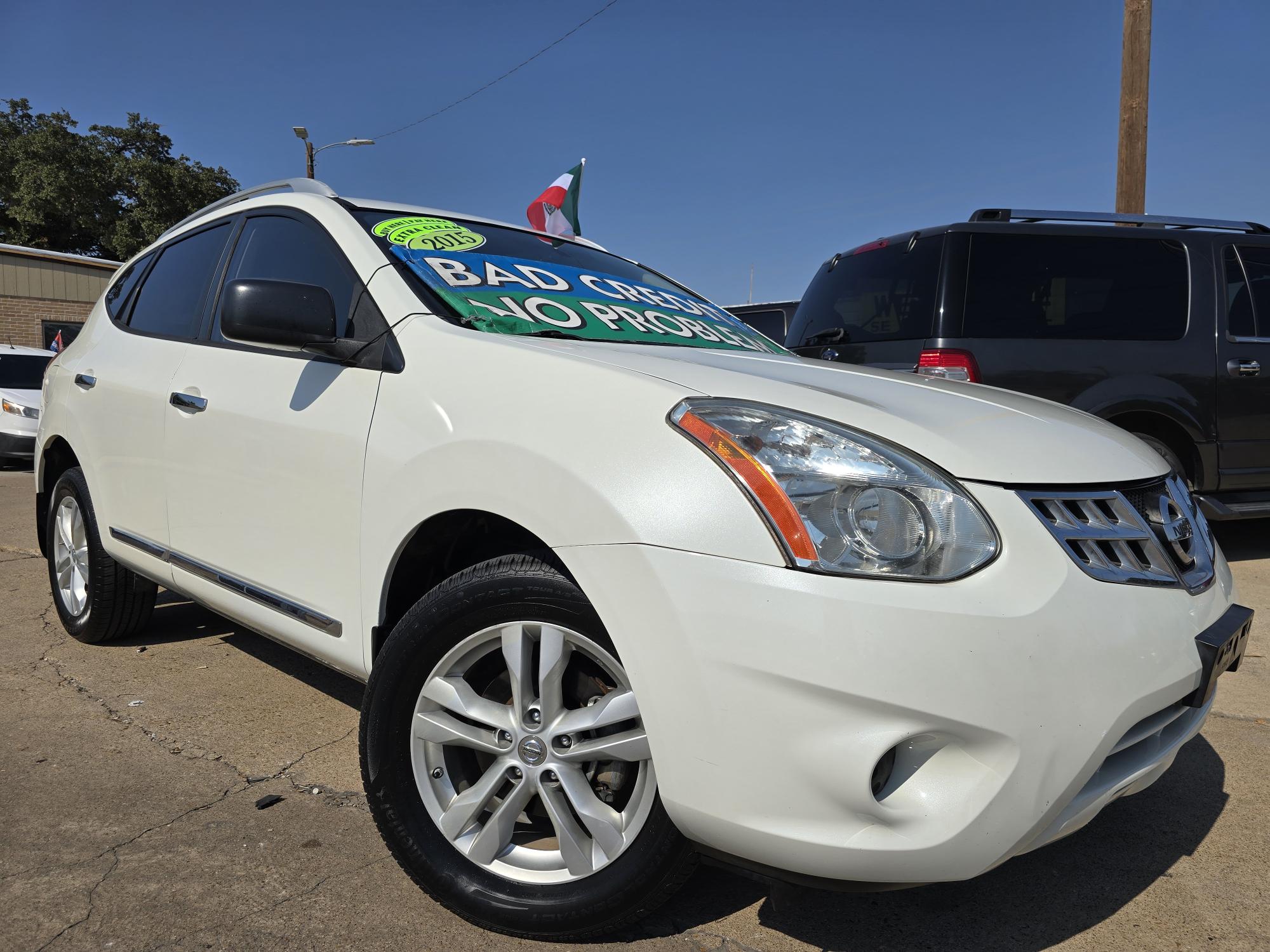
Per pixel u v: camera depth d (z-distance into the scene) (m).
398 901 1.92
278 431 2.28
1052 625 1.45
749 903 1.96
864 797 1.43
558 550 1.64
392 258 2.36
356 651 2.08
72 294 19.19
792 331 5.91
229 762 2.56
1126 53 8.04
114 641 3.59
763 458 1.54
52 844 2.10
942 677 1.41
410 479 1.91
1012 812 1.45
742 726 1.47
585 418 1.69
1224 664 1.73
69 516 3.61
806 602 1.44
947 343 4.79
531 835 1.93
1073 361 4.85
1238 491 5.16
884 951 1.80
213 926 1.82
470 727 1.85
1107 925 1.90
